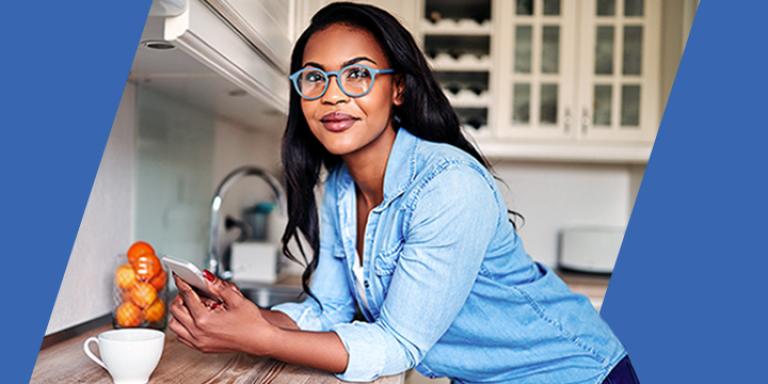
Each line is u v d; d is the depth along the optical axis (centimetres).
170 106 170
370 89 104
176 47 110
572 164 296
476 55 265
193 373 101
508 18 262
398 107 115
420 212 100
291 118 124
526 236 296
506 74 262
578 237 267
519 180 297
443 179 99
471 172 101
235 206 234
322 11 111
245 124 233
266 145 270
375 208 112
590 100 261
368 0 256
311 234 128
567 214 296
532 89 262
